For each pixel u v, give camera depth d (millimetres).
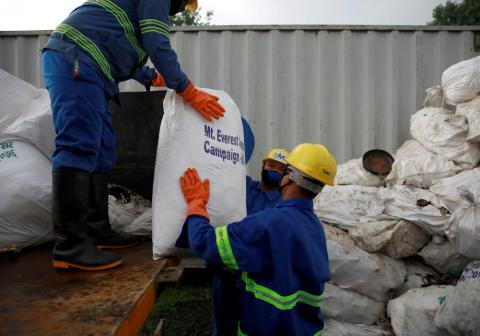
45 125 2037
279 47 3871
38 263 1688
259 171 3922
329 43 3877
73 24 1594
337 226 2973
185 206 1706
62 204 1515
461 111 3148
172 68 1677
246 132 2277
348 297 2842
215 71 3900
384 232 2795
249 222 1513
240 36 3879
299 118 3883
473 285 2355
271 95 3869
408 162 3053
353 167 3359
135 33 1687
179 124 1777
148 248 1962
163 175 1744
